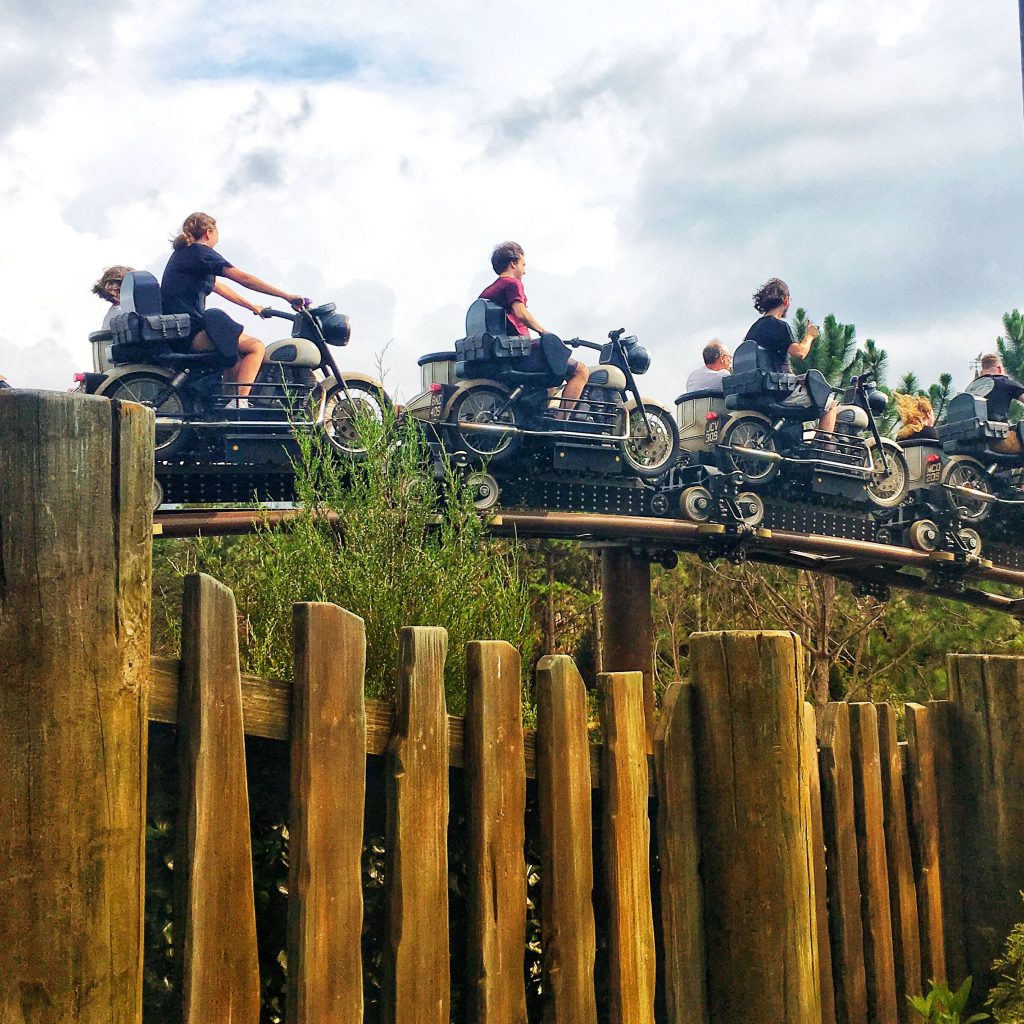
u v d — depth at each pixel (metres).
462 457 11.39
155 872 2.22
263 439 10.52
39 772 1.85
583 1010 2.81
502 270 11.74
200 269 10.37
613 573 13.80
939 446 15.75
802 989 3.07
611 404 12.52
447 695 3.87
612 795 2.96
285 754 2.48
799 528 14.62
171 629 4.06
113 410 1.94
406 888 2.43
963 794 4.05
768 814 3.11
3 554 1.84
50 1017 1.84
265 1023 2.46
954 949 4.02
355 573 4.02
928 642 20.67
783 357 13.75
